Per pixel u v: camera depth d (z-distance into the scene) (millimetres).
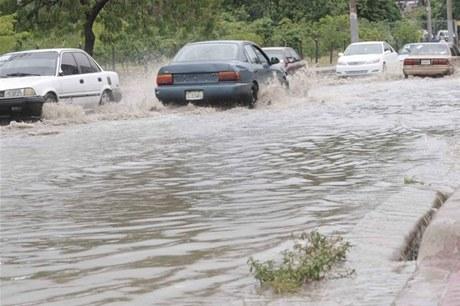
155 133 24781
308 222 12375
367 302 8312
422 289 8539
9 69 30438
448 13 105875
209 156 19547
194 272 9945
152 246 11328
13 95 28047
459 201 12453
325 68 75500
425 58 53031
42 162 19406
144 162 18969
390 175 16141
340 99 35906
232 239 11555
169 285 9461
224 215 13133
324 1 108688
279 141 21922
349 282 9023
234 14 104312
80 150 21375
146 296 9078
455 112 28625
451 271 9242
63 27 48781
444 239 10164
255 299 8711
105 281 9742
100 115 29922
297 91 39125
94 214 13516
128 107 32406
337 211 13070
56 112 28844
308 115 29125
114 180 16688
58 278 9953
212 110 31344
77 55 31719
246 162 18469
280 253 10391
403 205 12750
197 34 63281
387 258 9930
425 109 30156
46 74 29938
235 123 26922
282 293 8820
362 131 23719
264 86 33469
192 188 15531
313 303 8391
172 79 31703
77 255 10992
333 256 9641
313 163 18078
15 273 10227
